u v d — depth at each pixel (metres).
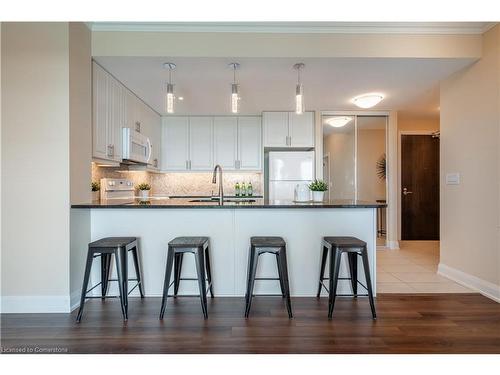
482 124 2.74
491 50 2.63
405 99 3.99
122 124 3.37
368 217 2.69
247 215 2.69
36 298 2.35
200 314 2.31
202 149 4.91
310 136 4.64
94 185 3.32
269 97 3.88
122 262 2.23
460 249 3.04
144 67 2.90
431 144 5.61
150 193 5.11
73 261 2.41
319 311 2.36
